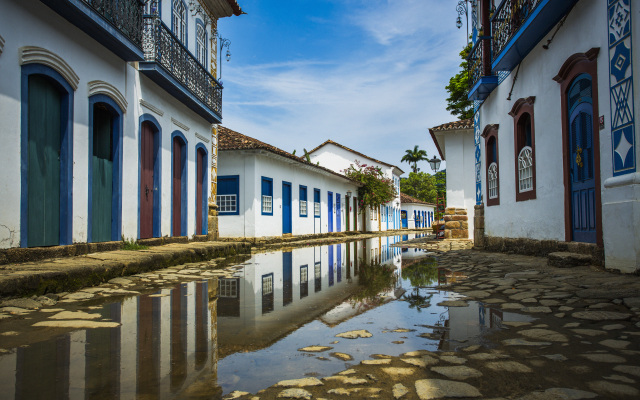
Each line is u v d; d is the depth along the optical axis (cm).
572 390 213
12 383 229
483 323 360
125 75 874
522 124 945
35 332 338
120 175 855
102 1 724
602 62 600
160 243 1016
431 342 306
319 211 2555
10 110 573
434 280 636
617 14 563
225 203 1753
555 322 352
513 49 869
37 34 624
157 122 1017
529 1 777
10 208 571
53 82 668
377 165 3894
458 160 1758
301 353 284
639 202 519
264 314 411
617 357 260
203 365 260
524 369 245
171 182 1092
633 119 529
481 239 1219
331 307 445
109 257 693
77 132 720
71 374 243
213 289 569
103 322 374
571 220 718
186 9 1172
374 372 246
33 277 462
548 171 799
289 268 841
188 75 1122
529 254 880
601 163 600
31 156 627
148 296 511
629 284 456
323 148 3800
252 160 1731
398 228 4828
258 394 216
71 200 701
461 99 2425
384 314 406
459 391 215
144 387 224
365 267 855
